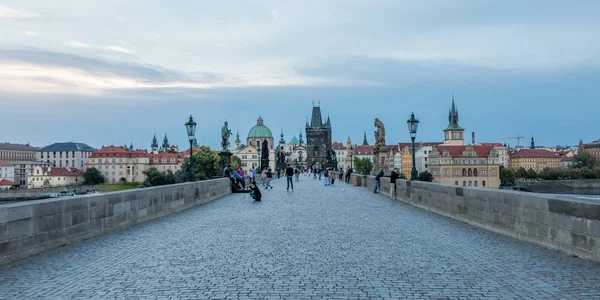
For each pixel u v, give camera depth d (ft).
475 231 51.72
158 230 53.52
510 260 36.06
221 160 144.46
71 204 44.88
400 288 28.48
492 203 51.78
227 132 146.41
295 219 63.26
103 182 601.21
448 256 37.76
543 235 41.73
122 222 55.31
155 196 66.23
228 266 34.37
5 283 29.96
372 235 48.80
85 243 44.80
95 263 35.70
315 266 34.27
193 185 86.02
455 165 545.85
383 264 34.91
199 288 28.53
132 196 58.29
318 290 28.07
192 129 92.17
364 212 72.49
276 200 98.02
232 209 78.89
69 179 578.25
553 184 499.51
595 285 28.73
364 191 132.77
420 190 80.48
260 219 63.67
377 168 155.53
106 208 51.42
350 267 33.94
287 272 32.48
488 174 545.03
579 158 593.83
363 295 27.07
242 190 128.16
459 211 61.93
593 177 542.57
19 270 33.55
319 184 187.73
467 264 34.83
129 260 36.73
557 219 39.65
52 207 41.91
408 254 38.63
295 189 144.97
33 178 565.94
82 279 30.86
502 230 49.34
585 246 36.09
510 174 557.74
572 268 33.06
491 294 27.17
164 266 34.50
